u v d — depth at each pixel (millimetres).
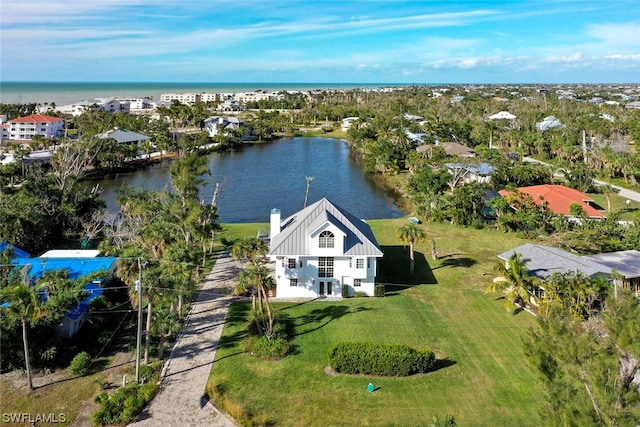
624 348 22328
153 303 43344
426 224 87188
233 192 117500
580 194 90938
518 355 43250
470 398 37094
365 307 53438
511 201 84250
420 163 123062
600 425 22422
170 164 148500
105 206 88188
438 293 57438
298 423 34188
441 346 44906
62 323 45094
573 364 23703
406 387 38500
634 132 155500
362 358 39875
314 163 156875
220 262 67062
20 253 60812
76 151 97750
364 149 170875
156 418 34844
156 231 57281
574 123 172375
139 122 193625
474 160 111500
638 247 66312
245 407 35875
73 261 55438
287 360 42344
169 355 43375
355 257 55406
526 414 35094
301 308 53312
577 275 47812
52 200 76562
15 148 139000
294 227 57500
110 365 42312
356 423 34219
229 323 49344
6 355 40750
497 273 63312
